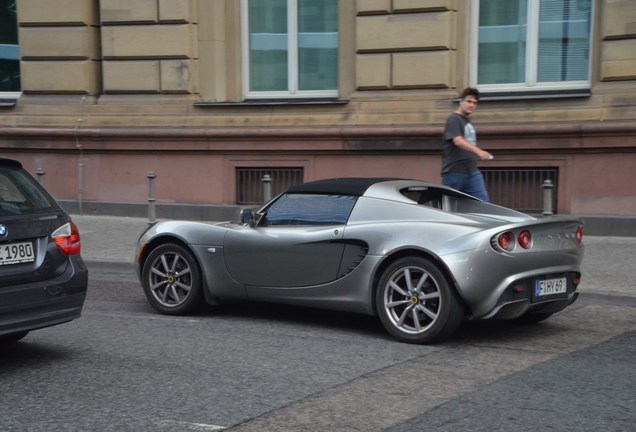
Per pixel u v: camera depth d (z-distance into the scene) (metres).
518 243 6.09
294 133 13.20
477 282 5.95
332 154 13.19
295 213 6.95
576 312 7.60
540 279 6.26
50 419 4.55
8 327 5.29
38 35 14.73
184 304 7.34
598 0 11.87
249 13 14.14
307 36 13.91
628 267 9.28
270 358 5.86
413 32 12.64
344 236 6.50
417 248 6.12
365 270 6.40
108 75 14.41
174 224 7.45
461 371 5.50
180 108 14.08
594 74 11.94
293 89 14.02
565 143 11.75
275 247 6.83
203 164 13.92
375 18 12.85
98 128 14.38
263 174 13.72
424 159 12.65
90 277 9.68
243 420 4.51
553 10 12.40
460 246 5.99
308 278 6.70
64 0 14.55
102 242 11.71
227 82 14.19
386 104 12.88
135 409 4.71
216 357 5.90
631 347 6.21
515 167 12.21
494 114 12.24
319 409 4.70
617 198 11.56
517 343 6.33
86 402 4.86
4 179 5.66
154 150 14.13
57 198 14.80
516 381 5.25
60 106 14.70
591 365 5.66
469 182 8.91
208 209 13.80
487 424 4.43
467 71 12.73
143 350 6.13
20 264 5.44
